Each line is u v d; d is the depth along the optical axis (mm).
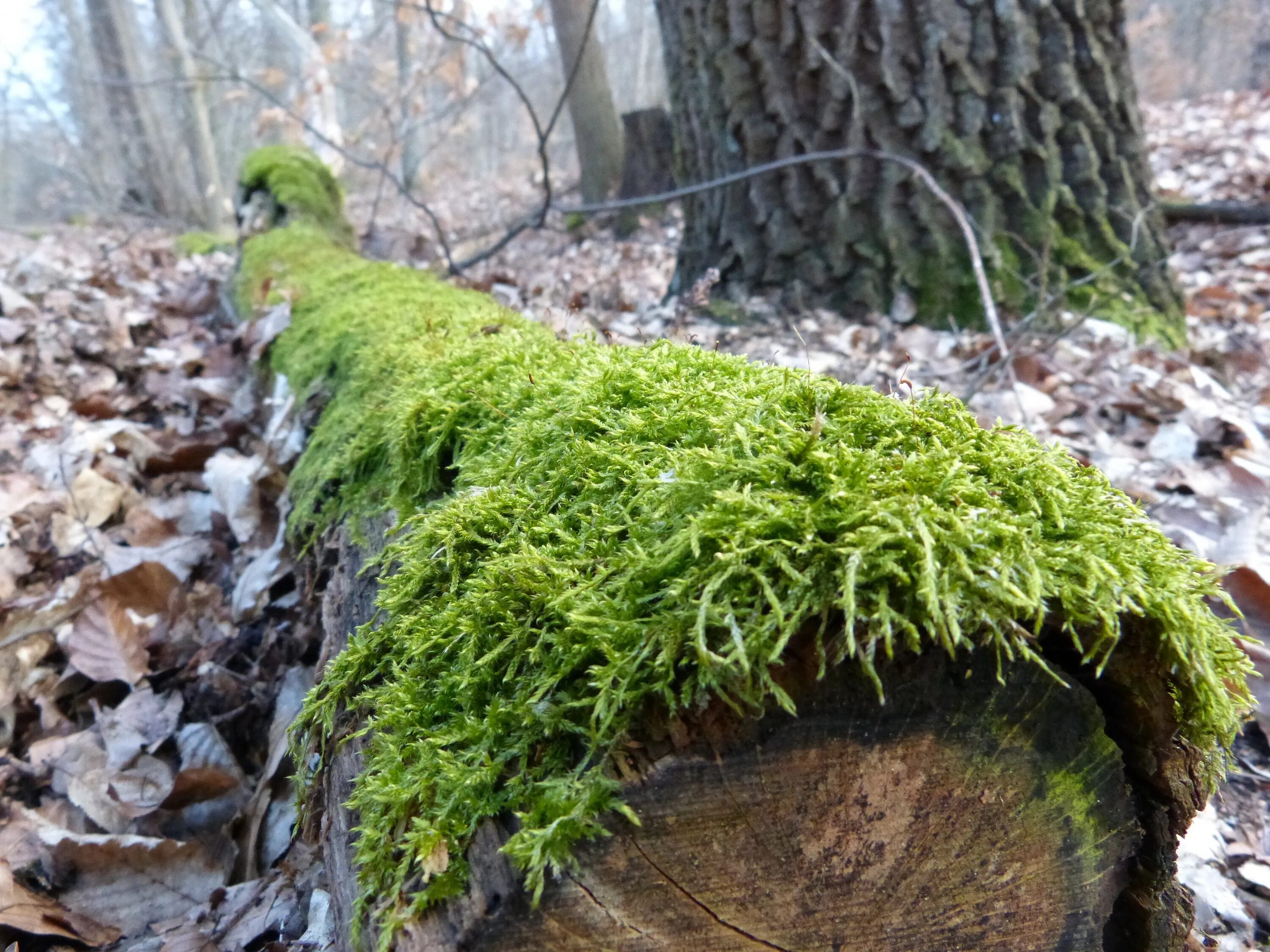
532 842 736
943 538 796
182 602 2436
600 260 6895
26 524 2695
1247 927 1545
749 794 809
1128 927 1012
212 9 13664
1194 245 5535
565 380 1615
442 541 1213
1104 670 877
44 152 16406
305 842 1603
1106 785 912
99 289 5449
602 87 8891
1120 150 4195
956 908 916
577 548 1017
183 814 1850
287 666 2189
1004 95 3936
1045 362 3527
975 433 1022
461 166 16047
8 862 1684
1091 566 814
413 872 834
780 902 856
